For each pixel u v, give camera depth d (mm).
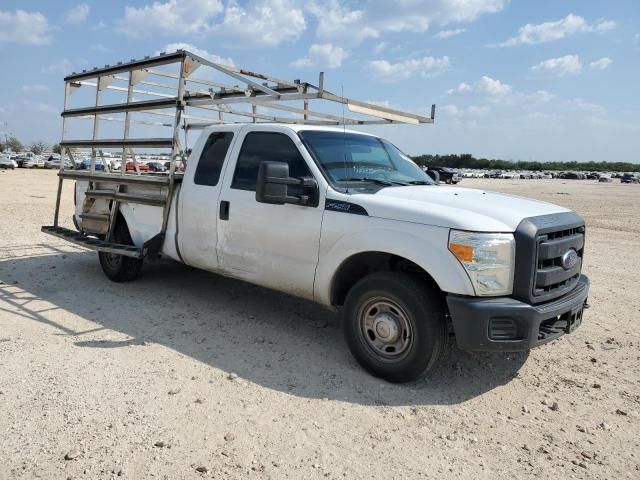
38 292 6363
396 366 4121
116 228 6863
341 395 3945
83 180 7305
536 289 3926
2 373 4035
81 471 2879
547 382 4328
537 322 3822
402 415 3682
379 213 4215
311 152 4828
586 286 4598
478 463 3143
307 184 4566
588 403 3973
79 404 3598
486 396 4039
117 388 3863
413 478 2973
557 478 3023
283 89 6090
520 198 4891
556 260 4145
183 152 6949
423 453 3227
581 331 5633
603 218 18859
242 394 3875
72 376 4031
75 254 8695
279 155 5031
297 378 4203
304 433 3381
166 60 5934
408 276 4082
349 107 5508
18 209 14398
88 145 7277
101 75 6961
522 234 3877
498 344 3770
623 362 4793
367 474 2988
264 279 5090
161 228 6102
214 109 7281
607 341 5332
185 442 3203
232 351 4711
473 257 3771
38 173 42156
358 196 4406
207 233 5547
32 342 4703
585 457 3246
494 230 3828
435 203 4199
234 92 6930
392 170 5332
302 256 4711
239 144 5391
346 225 4375
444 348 4086
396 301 4070
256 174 5164
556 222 4188
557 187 50625
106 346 4691
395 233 4090
